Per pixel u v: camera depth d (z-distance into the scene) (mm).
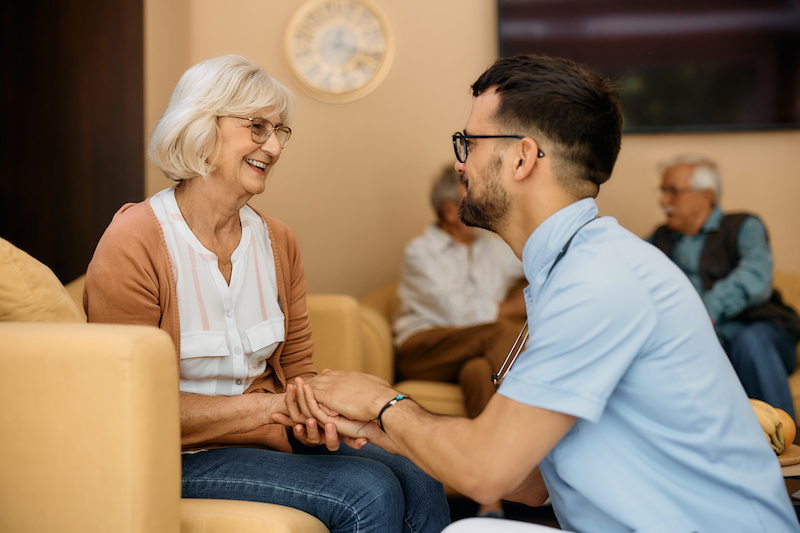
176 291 1404
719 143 3770
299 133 3785
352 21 3752
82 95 2936
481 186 1147
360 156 3807
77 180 2908
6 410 1100
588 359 968
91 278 1362
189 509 1229
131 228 1375
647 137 3781
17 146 2662
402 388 2734
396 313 3143
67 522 1074
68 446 1070
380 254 3836
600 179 1125
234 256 1493
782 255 3764
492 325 2723
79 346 1062
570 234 1086
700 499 996
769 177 3758
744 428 1039
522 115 1099
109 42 3078
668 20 3738
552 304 1003
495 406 1014
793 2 3695
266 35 3756
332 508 1276
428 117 3801
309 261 3826
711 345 1029
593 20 3738
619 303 972
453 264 3047
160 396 1079
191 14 3686
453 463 1020
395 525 1315
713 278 3180
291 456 1400
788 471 1446
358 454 1522
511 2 3727
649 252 1043
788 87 3715
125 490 1047
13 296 1277
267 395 1401
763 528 996
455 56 3787
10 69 2641
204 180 1422
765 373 2816
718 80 3740
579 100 1085
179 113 1370
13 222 2646
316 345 2412
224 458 1381
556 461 1036
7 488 1102
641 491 1000
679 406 993
